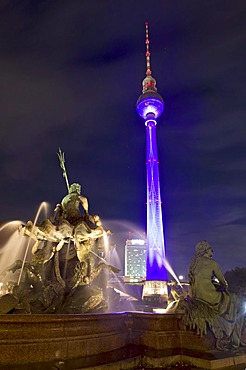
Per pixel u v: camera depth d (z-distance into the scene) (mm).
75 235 14547
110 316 10070
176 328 10211
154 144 106438
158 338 9812
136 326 10789
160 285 76062
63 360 8469
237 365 8680
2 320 8086
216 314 9734
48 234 14227
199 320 9734
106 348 9578
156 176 99000
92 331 9469
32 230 14281
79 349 8953
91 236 14977
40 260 13875
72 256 14469
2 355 7957
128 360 8625
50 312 12227
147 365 8805
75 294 13250
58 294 13039
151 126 111625
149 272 85812
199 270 10453
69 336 8906
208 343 9477
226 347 9445
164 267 86250
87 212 15938
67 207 15758
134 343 10539
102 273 15445
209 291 10086
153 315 10133
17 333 8234
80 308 12469
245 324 10039
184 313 10219
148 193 96500
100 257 15617
